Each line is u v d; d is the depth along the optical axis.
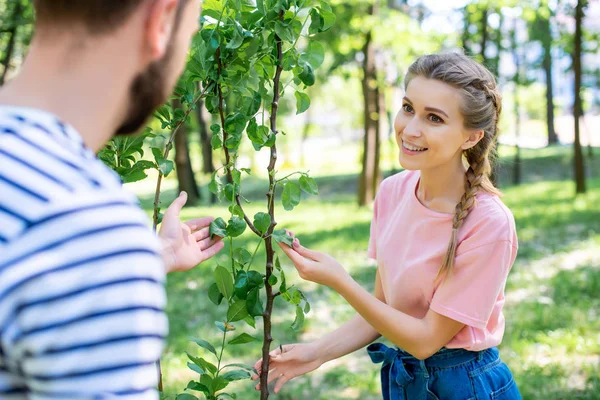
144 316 0.66
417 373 1.73
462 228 1.63
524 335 4.59
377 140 12.97
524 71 18.33
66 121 0.72
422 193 1.73
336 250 8.11
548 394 3.59
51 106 0.72
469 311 1.60
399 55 11.08
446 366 1.69
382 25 10.92
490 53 15.50
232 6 1.40
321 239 8.94
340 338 1.81
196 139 21.30
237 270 1.42
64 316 0.61
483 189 1.68
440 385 1.69
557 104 27.44
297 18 1.40
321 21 1.42
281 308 5.61
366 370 4.30
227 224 1.38
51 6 0.72
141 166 1.42
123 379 0.64
